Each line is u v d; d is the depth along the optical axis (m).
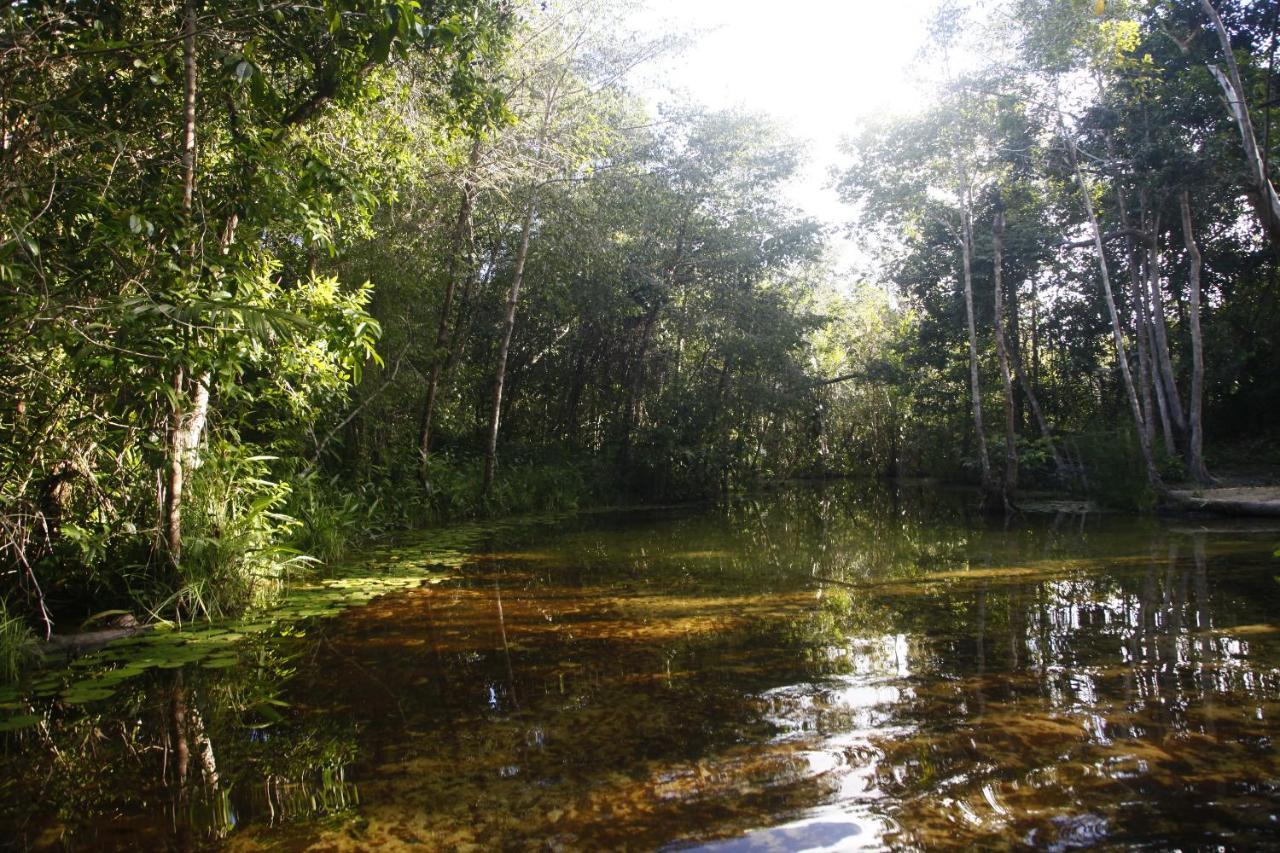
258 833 2.29
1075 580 6.43
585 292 16.77
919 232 19.59
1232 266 18.75
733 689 3.60
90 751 3.02
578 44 12.40
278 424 8.19
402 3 4.79
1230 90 12.51
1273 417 19.25
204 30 4.95
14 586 4.79
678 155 18.30
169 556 5.36
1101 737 2.85
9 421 4.84
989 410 22.91
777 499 19.78
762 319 20.09
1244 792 2.36
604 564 7.95
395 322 11.54
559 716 3.28
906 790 2.45
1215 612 4.97
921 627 4.80
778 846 2.12
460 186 11.48
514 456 17.67
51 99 4.62
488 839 2.21
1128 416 20.50
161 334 4.32
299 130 6.30
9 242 3.81
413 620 5.30
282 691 3.73
